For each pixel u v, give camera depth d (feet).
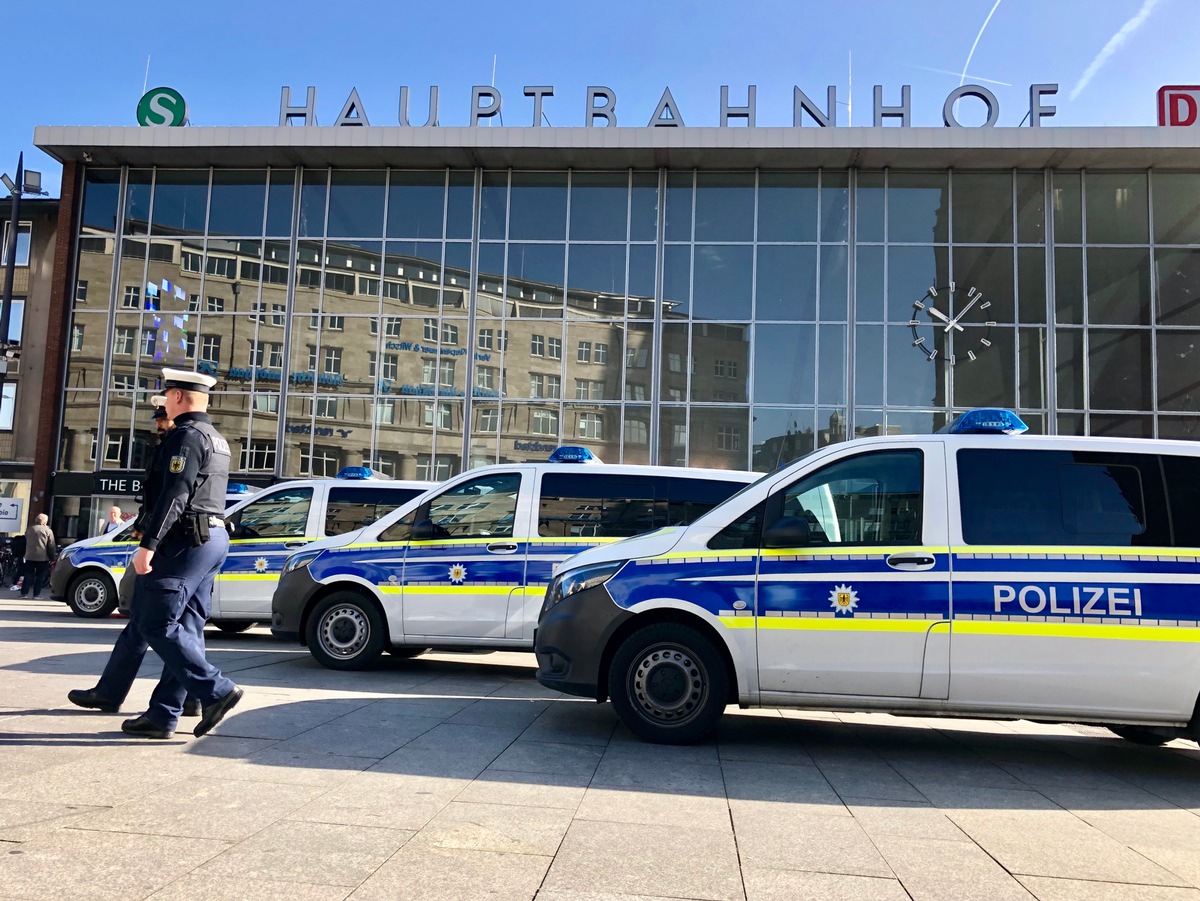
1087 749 18.38
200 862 9.61
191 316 80.94
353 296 80.18
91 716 16.55
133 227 82.28
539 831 11.23
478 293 79.15
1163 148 71.36
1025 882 10.13
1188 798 14.43
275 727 16.49
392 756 14.73
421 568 25.70
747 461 74.95
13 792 11.83
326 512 33.35
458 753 15.20
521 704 20.53
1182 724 15.62
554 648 17.40
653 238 78.23
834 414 74.38
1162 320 73.41
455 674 26.20
